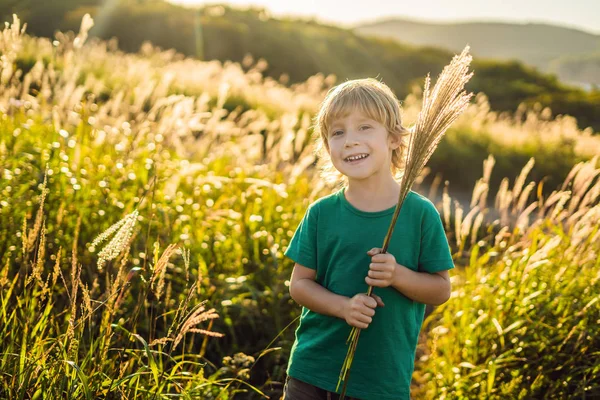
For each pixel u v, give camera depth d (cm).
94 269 380
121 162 473
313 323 239
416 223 233
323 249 239
